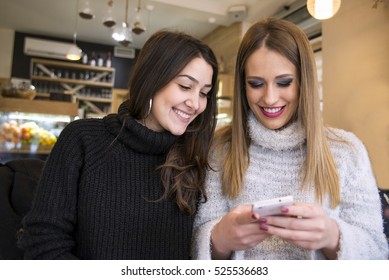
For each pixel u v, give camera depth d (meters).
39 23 4.98
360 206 0.89
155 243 0.91
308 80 0.90
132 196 0.90
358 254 0.78
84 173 0.89
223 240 0.82
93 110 5.64
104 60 5.78
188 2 3.96
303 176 0.92
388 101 2.27
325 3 1.87
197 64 0.90
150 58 0.91
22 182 1.11
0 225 1.02
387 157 2.26
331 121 2.77
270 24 0.92
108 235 0.86
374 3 2.31
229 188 0.97
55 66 5.55
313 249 0.74
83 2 3.83
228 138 1.06
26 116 3.19
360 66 2.50
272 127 0.94
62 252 0.81
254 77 0.90
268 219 0.71
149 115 0.98
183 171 0.95
